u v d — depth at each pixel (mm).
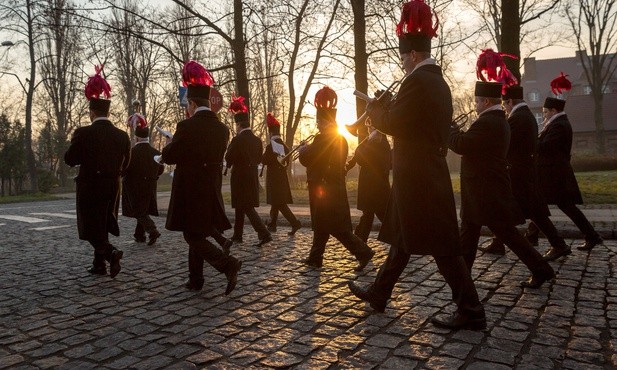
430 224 3281
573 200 5934
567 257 5629
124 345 3281
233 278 4344
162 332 3525
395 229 3512
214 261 4344
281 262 5879
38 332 3592
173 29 15359
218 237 4770
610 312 3656
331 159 5281
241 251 6707
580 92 79938
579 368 2725
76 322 3812
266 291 4562
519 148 5297
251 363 2904
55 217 12680
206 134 4406
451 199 3338
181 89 9125
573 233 6926
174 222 4316
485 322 3354
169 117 30953
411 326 3473
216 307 4105
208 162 4426
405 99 3238
